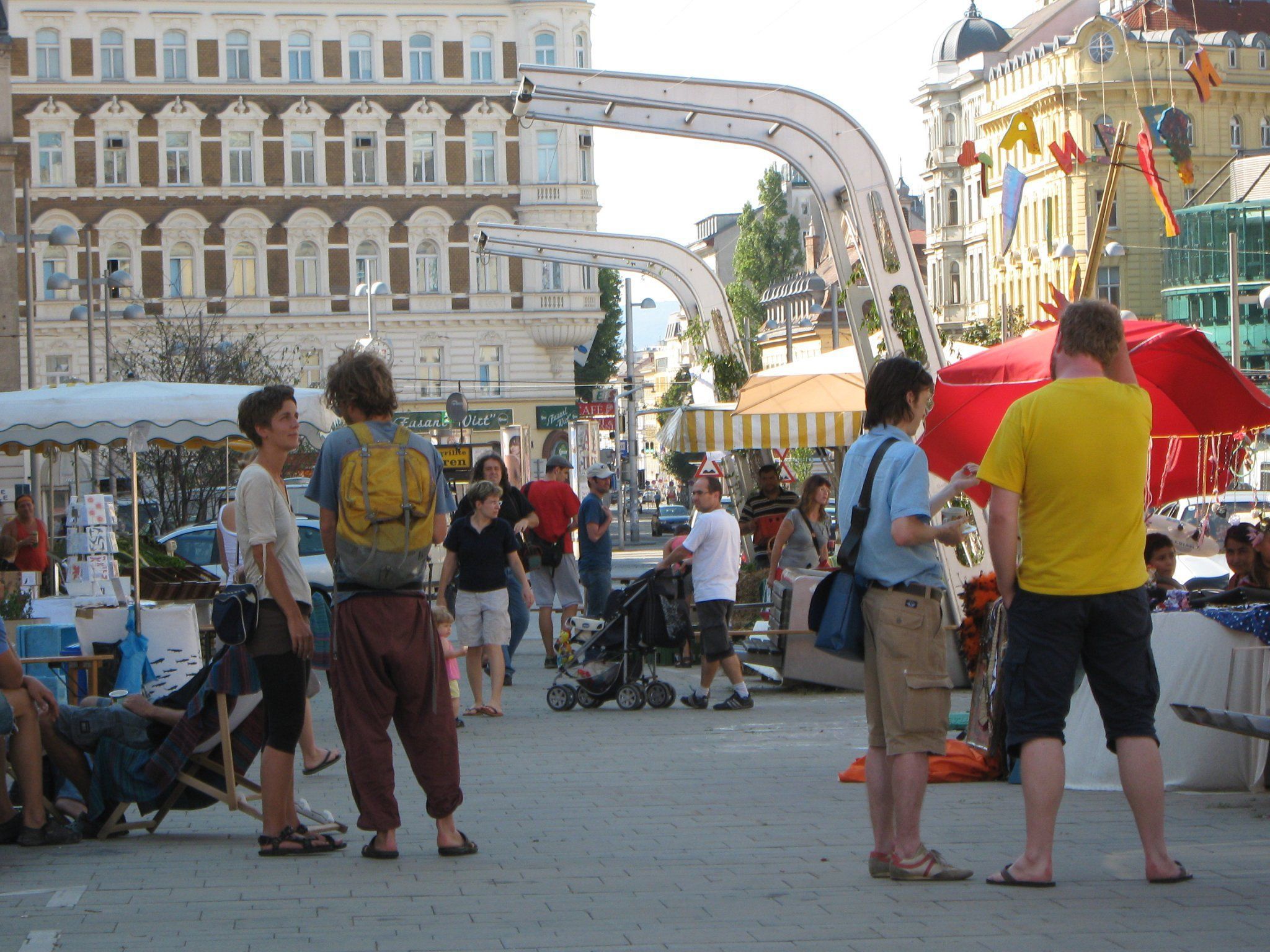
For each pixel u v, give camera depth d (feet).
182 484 197.47
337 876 35.83
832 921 30.19
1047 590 32.76
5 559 97.60
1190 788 46.26
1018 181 105.91
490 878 35.42
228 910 32.17
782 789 48.85
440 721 38.11
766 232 645.10
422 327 355.56
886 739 33.94
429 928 30.25
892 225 81.25
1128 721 33.17
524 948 28.45
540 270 359.25
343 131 350.64
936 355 81.00
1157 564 58.75
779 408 100.58
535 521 90.22
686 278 136.05
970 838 39.34
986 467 33.24
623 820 43.50
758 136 81.87
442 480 38.06
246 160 348.18
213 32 345.92
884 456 34.04
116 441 88.33
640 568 230.89
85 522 72.23
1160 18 347.15
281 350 349.82
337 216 351.67
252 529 37.91
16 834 41.50
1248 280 342.03
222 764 42.27
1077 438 32.53
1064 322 33.81
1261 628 45.68
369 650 37.40
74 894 33.99
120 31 342.44
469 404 357.61
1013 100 364.58
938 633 33.94
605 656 73.56
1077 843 38.14
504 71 355.36
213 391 74.33
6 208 204.85
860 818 43.06
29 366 185.37
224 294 347.15
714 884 34.17
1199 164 344.28
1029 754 33.01
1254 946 27.53
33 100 337.72
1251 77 346.54
